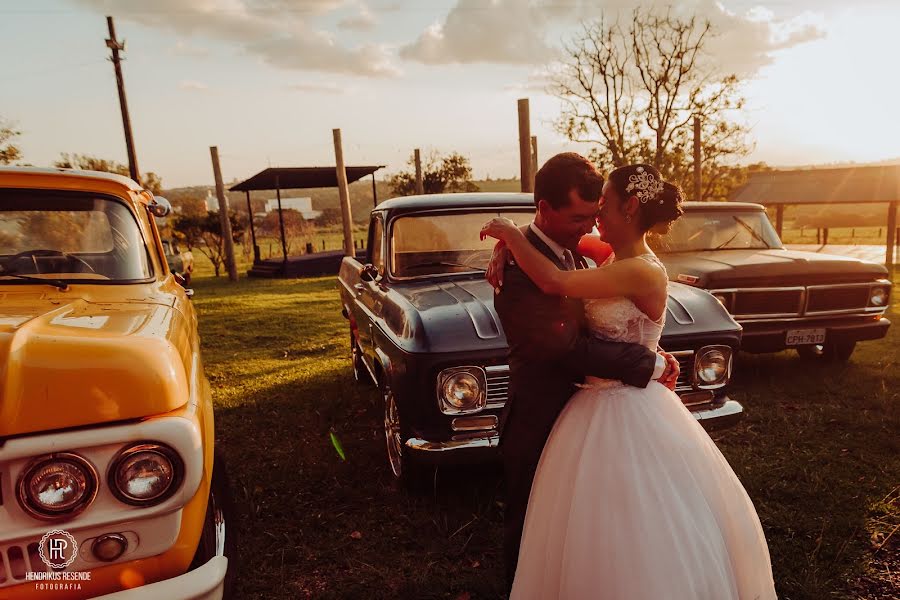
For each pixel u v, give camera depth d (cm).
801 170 2100
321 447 416
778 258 540
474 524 301
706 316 321
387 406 360
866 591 243
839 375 543
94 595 164
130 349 176
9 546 155
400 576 266
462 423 286
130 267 282
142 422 166
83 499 158
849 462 360
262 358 728
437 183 3134
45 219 275
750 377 549
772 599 190
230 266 2025
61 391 160
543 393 195
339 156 1714
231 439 440
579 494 179
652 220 179
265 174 2094
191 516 178
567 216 185
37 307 221
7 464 154
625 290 175
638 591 164
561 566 184
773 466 357
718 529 177
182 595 162
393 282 384
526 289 183
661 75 1838
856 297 535
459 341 286
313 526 308
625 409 184
